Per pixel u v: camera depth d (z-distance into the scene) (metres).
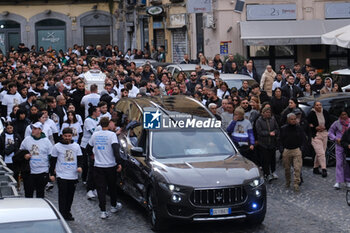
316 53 32.19
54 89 19.81
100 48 37.47
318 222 11.47
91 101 17.33
